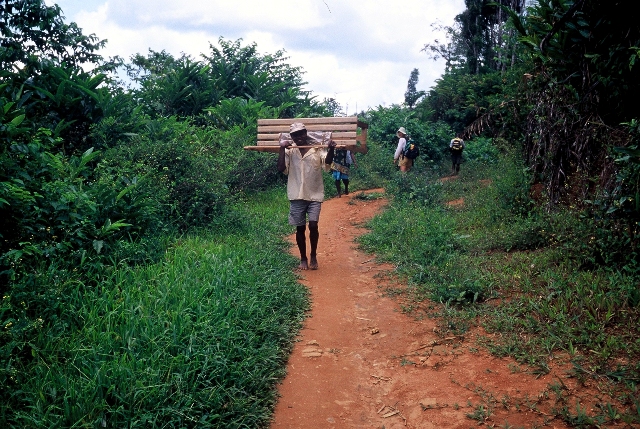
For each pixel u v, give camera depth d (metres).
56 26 11.46
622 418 3.20
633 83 6.19
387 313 5.35
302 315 5.29
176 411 3.16
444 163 18.92
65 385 3.30
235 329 4.32
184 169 8.48
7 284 4.33
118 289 4.75
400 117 21.11
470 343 4.48
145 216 6.42
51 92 10.06
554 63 7.05
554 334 4.30
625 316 4.35
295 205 6.75
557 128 7.34
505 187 8.38
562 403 3.44
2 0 10.78
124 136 10.19
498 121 13.26
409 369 4.19
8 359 3.49
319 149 6.70
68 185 5.75
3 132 5.03
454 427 3.36
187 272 5.30
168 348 3.80
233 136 13.94
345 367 4.31
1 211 4.64
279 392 3.90
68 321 4.17
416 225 8.30
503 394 3.65
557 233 6.25
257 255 6.51
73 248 5.23
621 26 6.10
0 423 3.00
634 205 5.26
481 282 5.53
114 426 3.01
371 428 3.48
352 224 9.96
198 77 17.97
